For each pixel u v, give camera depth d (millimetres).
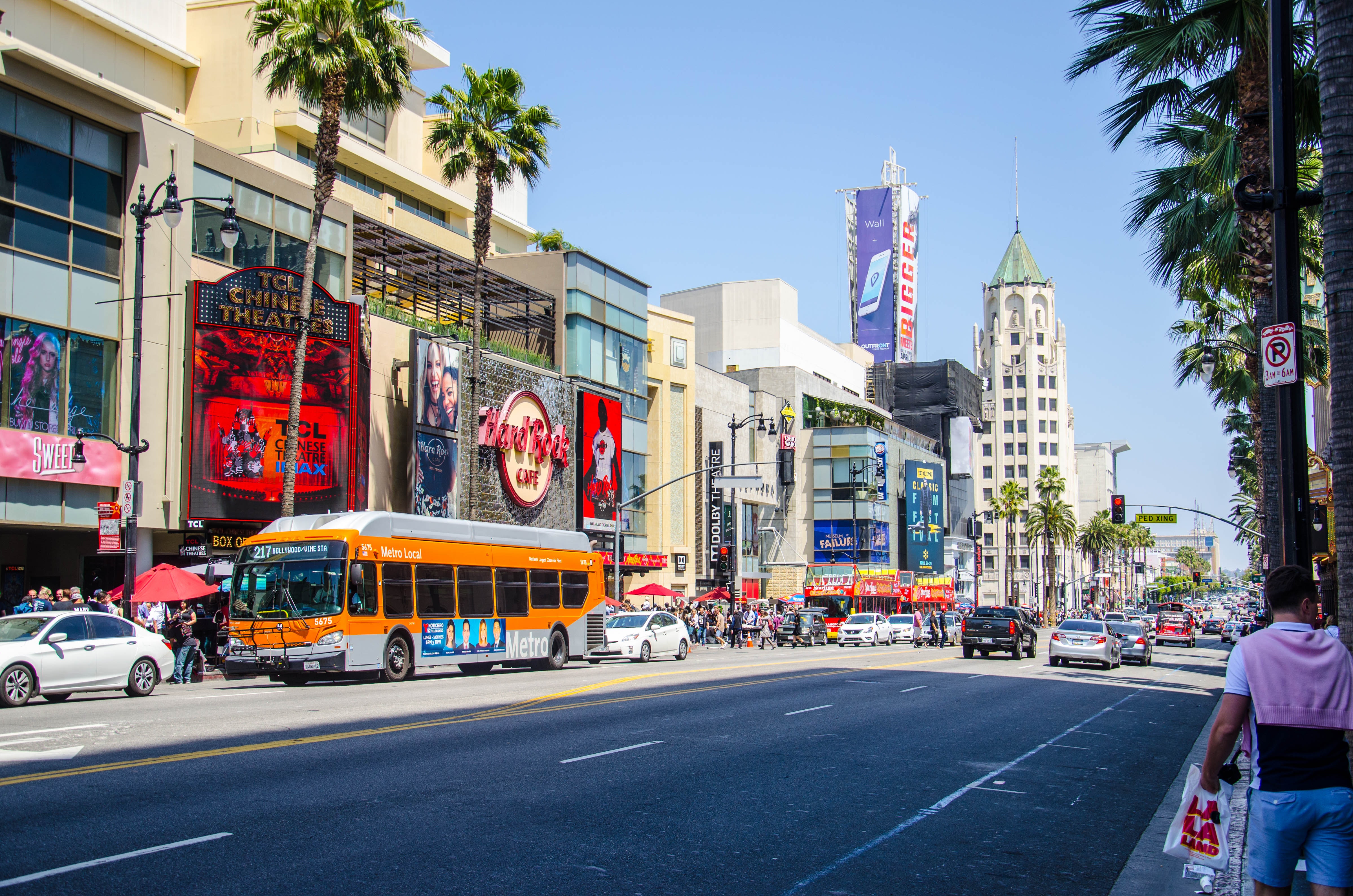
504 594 28938
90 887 6746
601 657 36844
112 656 20219
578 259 53312
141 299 26484
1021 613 43094
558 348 52781
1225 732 5379
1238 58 18266
